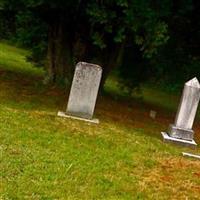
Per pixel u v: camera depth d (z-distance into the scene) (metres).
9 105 15.88
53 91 19.30
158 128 17.56
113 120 16.94
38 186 9.66
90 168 11.20
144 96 27.83
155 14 17.11
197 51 22.34
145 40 17.36
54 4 17.73
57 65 20.28
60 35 19.98
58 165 10.95
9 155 10.94
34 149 11.70
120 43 19.97
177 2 19.09
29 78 22.69
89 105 15.59
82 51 20.27
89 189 10.02
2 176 9.81
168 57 22.36
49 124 14.22
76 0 17.95
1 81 20.39
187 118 15.52
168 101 28.48
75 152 12.12
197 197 10.71
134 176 11.31
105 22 17.09
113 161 12.05
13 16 21.97
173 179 11.62
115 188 10.34
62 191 9.68
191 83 15.42
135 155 12.94
